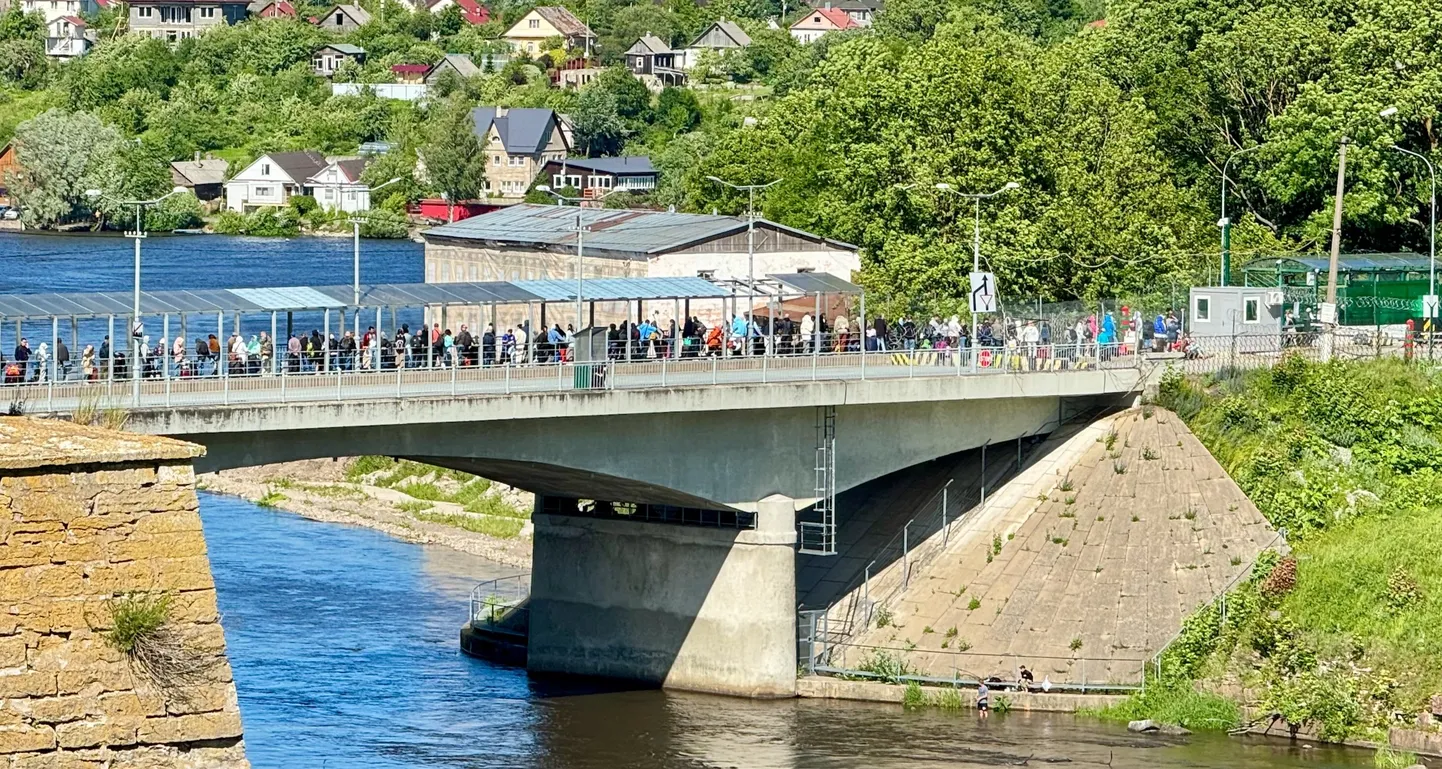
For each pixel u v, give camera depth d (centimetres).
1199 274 17538
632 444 11962
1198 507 13188
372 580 15438
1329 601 12400
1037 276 17025
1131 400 13800
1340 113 18588
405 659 13112
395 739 11225
